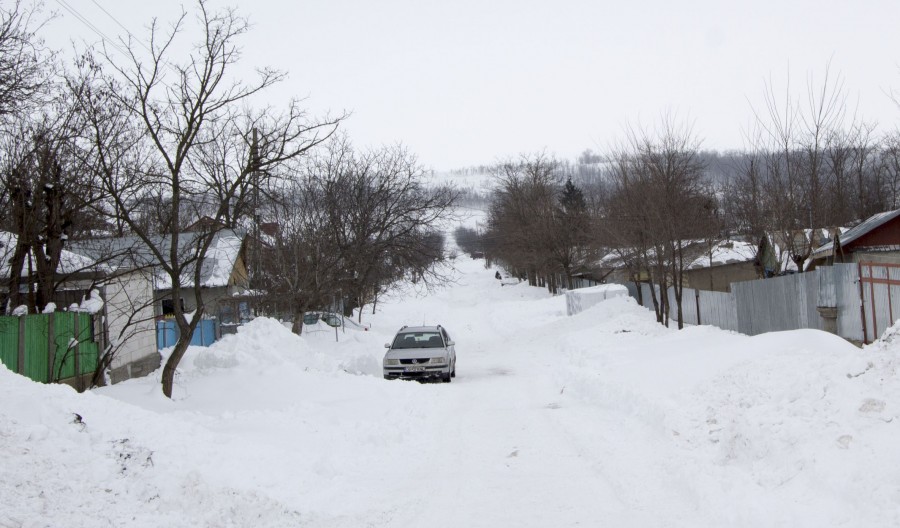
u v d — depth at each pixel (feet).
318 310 106.22
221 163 57.16
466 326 151.43
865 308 49.65
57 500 18.45
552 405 43.50
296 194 91.66
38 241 48.93
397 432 35.53
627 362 50.78
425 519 21.81
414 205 94.94
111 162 51.11
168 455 23.94
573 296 119.96
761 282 67.26
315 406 40.42
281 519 21.25
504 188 223.51
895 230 69.36
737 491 20.57
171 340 90.53
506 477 26.61
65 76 46.60
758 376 29.76
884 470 17.61
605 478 25.36
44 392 26.11
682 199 84.07
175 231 41.14
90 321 53.16
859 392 22.39
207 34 40.40
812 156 84.43
